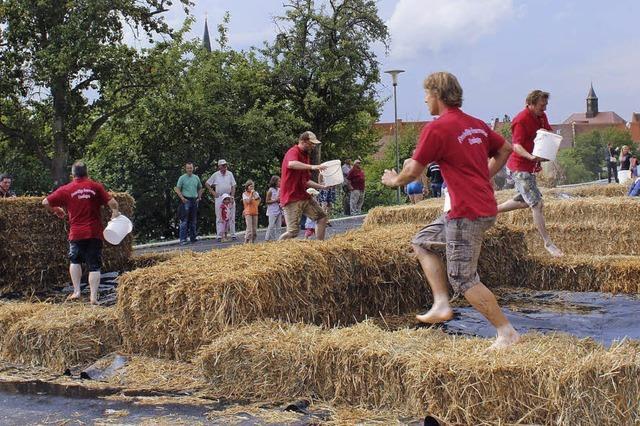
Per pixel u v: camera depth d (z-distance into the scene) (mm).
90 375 6488
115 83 29453
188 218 19953
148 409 5426
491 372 4641
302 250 7371
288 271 6828
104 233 9172
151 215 31547
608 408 4391
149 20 28906
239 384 5676
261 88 35438
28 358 7039
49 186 29922
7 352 7191
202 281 6355
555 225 12109
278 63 38250
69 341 6828
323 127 41062
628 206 11891
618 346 4695
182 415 5227
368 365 5141
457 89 5227
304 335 5645
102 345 6949
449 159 5152
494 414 4637
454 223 5145
